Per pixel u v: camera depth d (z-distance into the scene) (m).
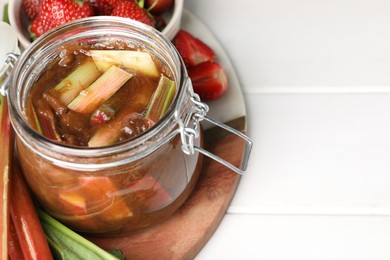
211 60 0.54
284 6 0.60
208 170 0.50
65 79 0.45
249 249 0.48
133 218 0.45
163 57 0.45
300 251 0.47
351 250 0.47
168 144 0.43
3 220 0.44
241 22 0.59
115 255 0.45
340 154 0.51
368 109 0.54
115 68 0.45
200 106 0.43
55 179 0.43
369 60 0.57
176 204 0.46
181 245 0.47
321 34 0.58
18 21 0.54
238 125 0.51
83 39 0.46
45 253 0.44
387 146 0.52
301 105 0.54
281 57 0.57
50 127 0.43
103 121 0.43
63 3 0.52
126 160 0.41
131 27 0.45
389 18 0.59
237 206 0.49
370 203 0.49
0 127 0.47
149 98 0.44
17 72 0.43
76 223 0.45
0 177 0.45
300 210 0.49
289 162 0.51
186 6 0.60
